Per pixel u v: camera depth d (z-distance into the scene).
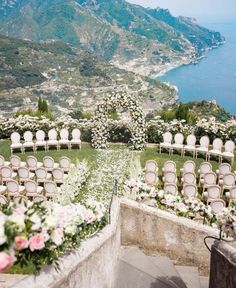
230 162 16.09
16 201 3.82
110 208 7.20
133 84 185.12
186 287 6.82
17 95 161.12
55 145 18.14
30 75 178.50
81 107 155.12
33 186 12.00
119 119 18.44
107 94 17.75
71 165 13.85
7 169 13.15
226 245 5.30
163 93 178.00
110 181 13.74
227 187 12.78
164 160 16.27
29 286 3.79
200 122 18.61
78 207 5.36
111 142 18.86
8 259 3.07
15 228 3.40
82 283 4.89
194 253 7.78
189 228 7.65
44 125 19.28
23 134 19.17
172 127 18.56
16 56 185.50
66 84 179.38
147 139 18.70
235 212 5.93
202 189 13.57
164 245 7.97
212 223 8.27
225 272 5.09
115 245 6.85
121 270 7.10
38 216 3.75
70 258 4.61
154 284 6.72
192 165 13.63
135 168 13.66
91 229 6.03
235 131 18.17
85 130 19.05
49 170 14.38
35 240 3.60
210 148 17.77
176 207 9.32
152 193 10.07
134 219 7.99
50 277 4.02
